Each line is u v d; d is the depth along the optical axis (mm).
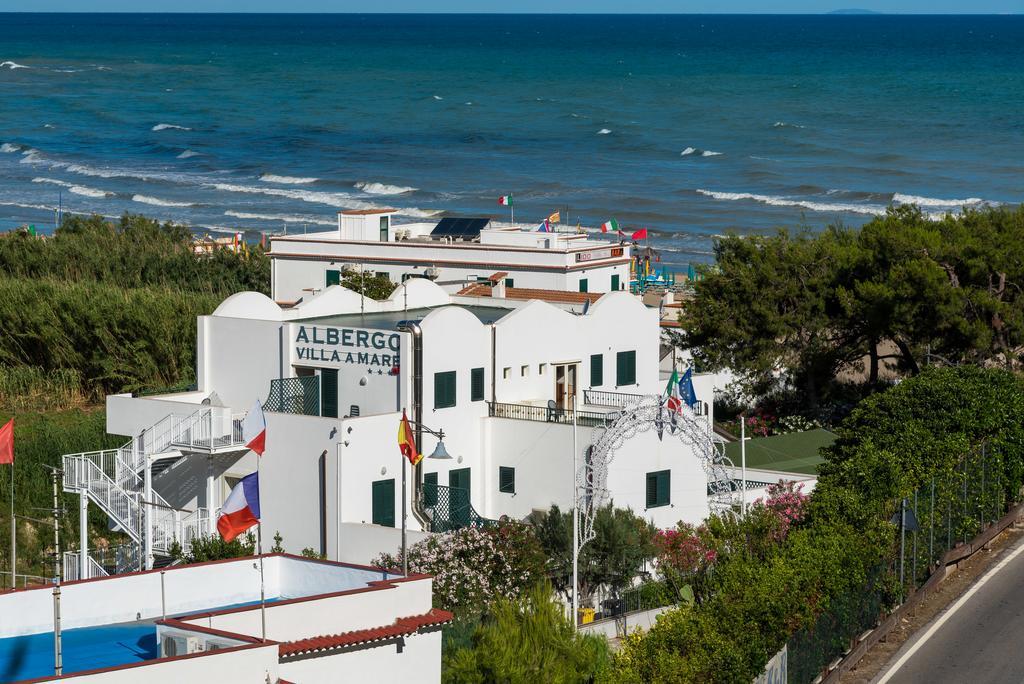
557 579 44156
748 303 72062
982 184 175000
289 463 48688
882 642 36688
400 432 36625
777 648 32156
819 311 71750
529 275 86250
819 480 47938
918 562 40000
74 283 90625
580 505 45781
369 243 89875
